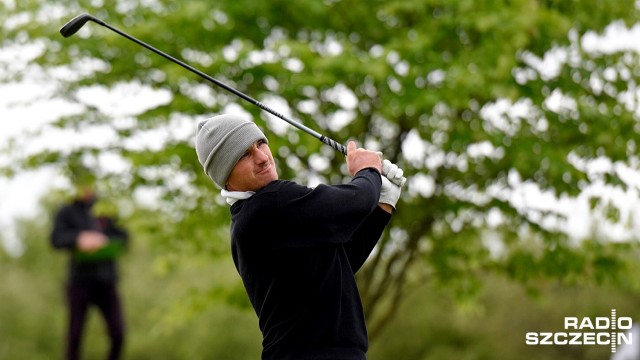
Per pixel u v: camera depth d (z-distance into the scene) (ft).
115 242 100.42
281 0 86.43
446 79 82.02
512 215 94.17
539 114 89.66
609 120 89.40
